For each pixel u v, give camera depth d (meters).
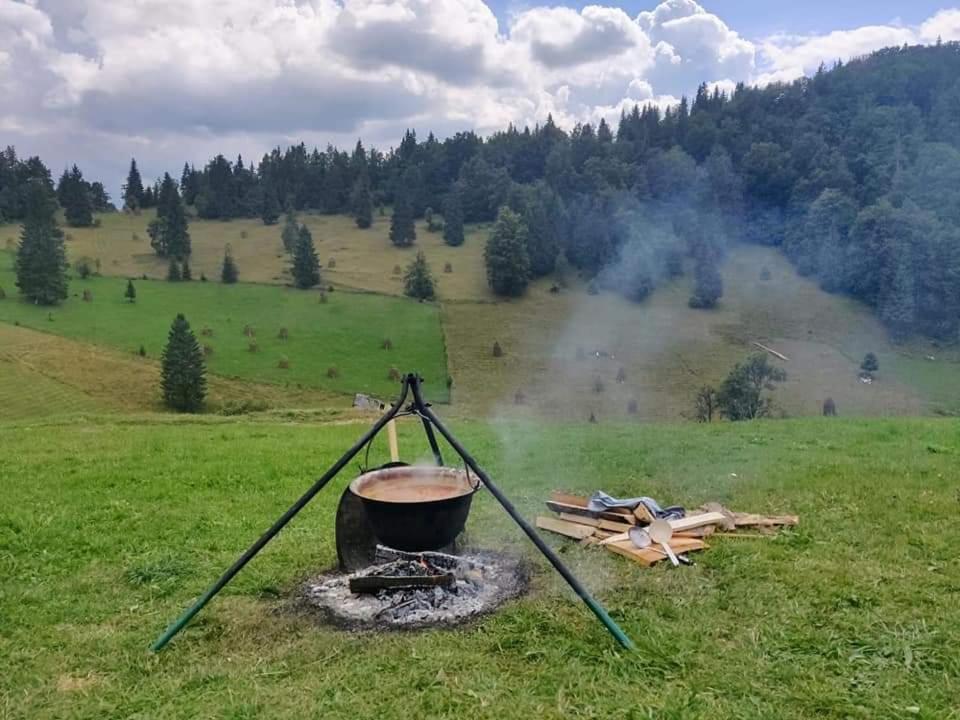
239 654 4.30
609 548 5.91
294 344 62.38
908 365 56.84
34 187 111.44
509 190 110.88
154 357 55.72
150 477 9.15
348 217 126.00
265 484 8.75
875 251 68.38
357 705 3.69
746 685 3.78
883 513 6.78
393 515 4.80
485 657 4.16
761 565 5.46
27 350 53.28
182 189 138.88
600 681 3.86
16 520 7.00
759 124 112.12
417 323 68.88
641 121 129.50
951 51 117.44
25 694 3.89
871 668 3.95
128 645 4.43
